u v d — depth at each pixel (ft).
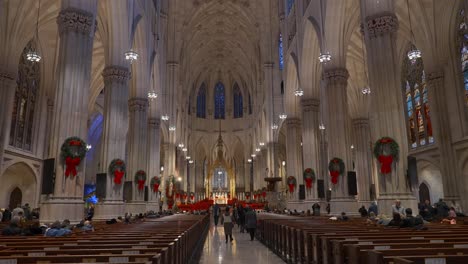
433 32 78.95
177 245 22.94
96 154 154.61
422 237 22.85
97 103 137.49
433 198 91.97
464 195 72.90
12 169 87.51
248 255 42.01
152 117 103.55
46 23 85.71
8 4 75.36
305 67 88.89
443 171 76.54
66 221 34.63
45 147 96.32
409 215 33.83
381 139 44.34
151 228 37.17
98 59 108.58
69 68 43.62
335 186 64.90
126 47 65.98
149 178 99.60
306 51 87.92
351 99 122.52
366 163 116.57
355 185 63.87
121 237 25.39
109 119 63.57
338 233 25.86
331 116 68.28
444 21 76.89
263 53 148.87
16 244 21.03
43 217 40.16
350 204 63.41
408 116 94.94
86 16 45.83
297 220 50.21
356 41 103.76
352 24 79.15
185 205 141.38
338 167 65.05
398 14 83.05
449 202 74.33
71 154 41.19
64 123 42.42
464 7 66.69
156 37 101.96
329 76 69.46
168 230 33.78
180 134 159.22
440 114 77.46
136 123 81.87
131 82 83.35
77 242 21.93
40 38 92.02
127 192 75.87
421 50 83.30
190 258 37.50
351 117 123.03
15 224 32.14
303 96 89.81
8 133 79.15
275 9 142.10
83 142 42.47
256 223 61.67
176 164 149.79
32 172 90.07
